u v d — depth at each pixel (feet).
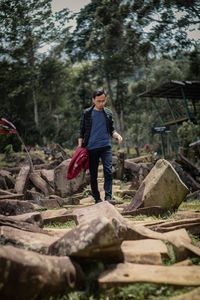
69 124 189.06
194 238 15.08
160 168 20.48
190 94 82.58
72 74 192.34
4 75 164.76
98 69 160.45
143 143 170.50
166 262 11.76
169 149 110.83
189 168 39.70
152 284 9.75
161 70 163.02
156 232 13.97
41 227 16.49
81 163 21.35
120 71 155.33
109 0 142.00
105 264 10.55
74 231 10.71
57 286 9.09
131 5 134.10
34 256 9.00
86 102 169.68
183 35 132.67
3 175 35.14
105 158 21.54
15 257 8.48
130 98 168.04
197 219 16.08
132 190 31.60
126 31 139.54
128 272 10.18
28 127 154.10
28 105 186.60
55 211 20.24
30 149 106.11
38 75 177.88
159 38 135.74
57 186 31.63
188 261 11.64
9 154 75.51
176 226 15.40
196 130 67.21
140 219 18.52
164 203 19.89
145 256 11.40
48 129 184.85
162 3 128.16
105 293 9.55
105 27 141.38
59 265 9.44
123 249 11.83
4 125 39.34
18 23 165.17
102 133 21.43
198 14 127.13
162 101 156.87
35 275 8.59
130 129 181.88
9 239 11.79
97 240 10.03
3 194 27.96
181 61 164.25
